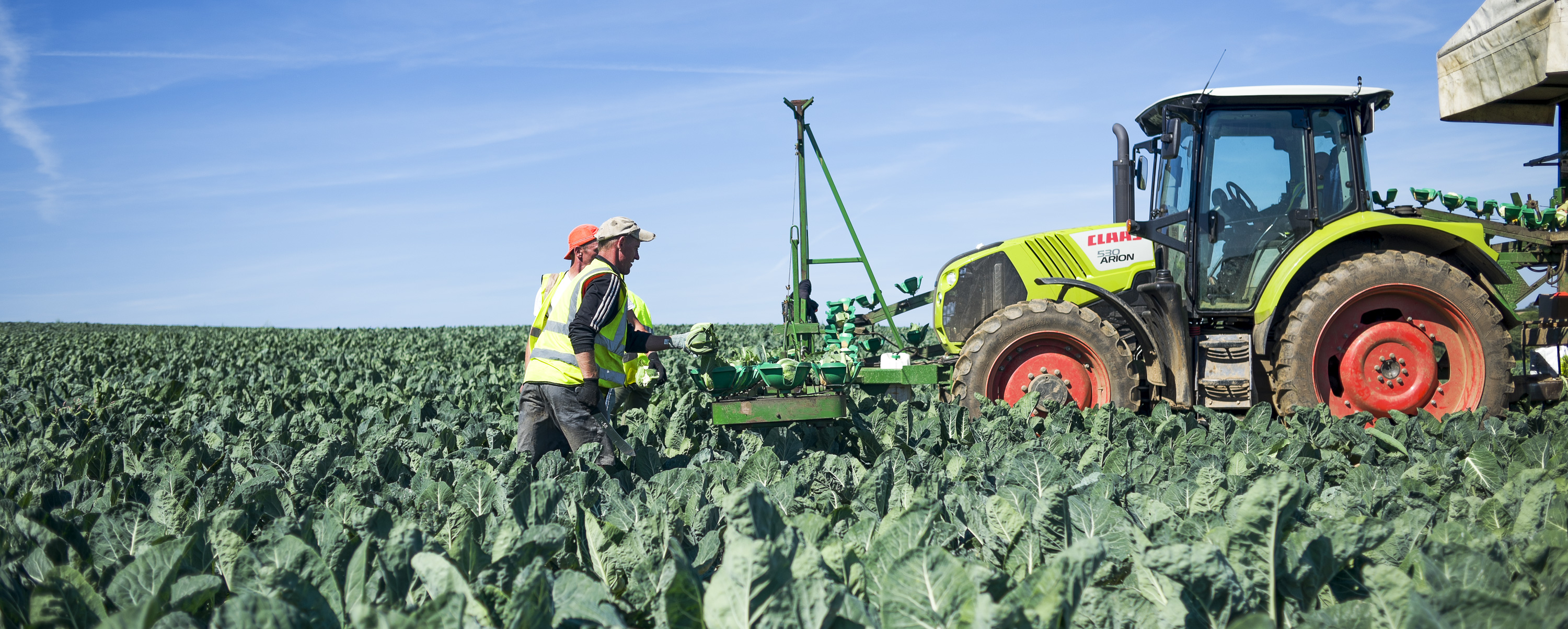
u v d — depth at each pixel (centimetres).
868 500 279
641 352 446
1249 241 611
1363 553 205
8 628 185
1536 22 564
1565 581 183
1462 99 632
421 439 454
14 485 327
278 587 173
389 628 142
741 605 154
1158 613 174
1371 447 383
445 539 243
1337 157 611
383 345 1898
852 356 591
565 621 178
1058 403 554
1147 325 606
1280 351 582
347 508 261
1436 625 143
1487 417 505
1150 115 656
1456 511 255
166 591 185
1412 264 573
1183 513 270
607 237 416
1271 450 388
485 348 1545
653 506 271
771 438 437
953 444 443
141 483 338
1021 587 162
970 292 681
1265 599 186
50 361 1309
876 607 183
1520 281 624
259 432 493
